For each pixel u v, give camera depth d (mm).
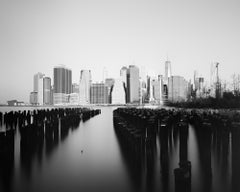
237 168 9891
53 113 41500
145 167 11906
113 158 13844
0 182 9836
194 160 13141
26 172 11195
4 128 29781
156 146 16859
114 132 25891
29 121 36156
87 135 23531
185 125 12820
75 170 11500
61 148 16875
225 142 13984
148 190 8891
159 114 31531
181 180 6930
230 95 54406
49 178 10312
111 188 9109
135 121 25859
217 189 8844
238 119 22094
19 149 16594
